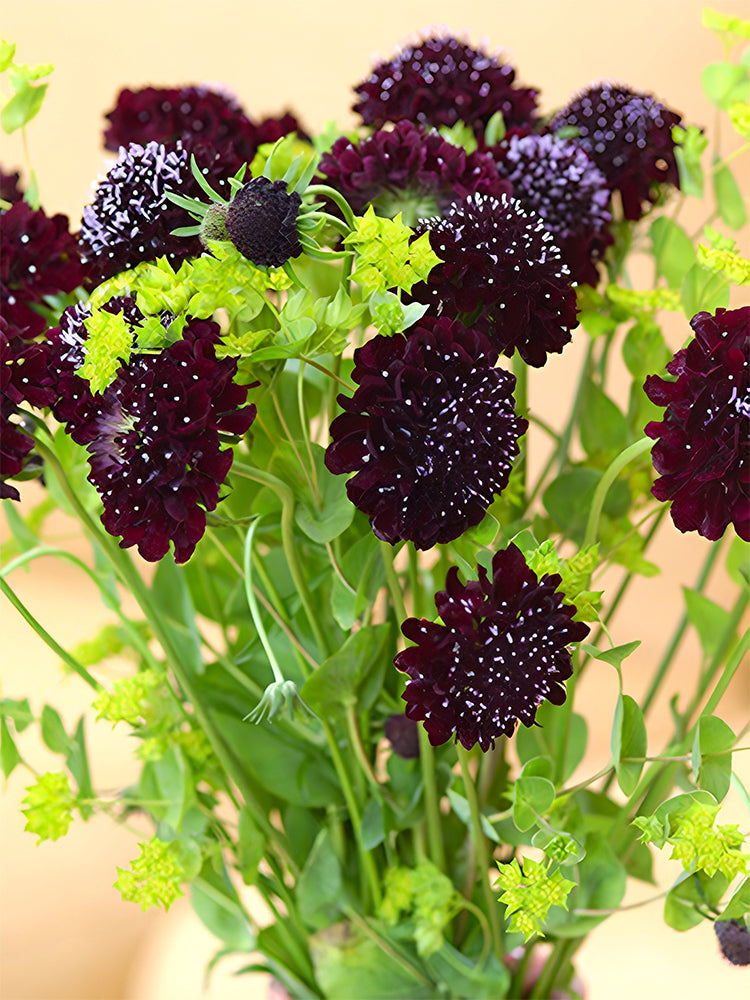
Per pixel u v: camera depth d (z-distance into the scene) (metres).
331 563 0.62
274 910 0.67
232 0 1.70
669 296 0.62
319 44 1.69
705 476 0.53
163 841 0.65
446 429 0.52
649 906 1.00
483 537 0.56
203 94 0.65
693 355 0.53
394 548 0.57
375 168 0.58
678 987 0.89
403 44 0.67
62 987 1.27
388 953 0.65
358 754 0.62
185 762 0.63
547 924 0.64
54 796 0.62
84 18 1.73
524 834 0.62
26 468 0.56
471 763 0.65
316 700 0.60
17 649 1.51
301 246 0.54
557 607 0.54
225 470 0.53
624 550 0.65
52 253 0.60
